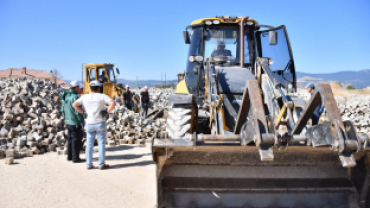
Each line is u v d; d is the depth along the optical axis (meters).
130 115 9.34
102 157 6.07
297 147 3.21
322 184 3.73
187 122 4.39
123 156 7.15
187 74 6.12
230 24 6.00
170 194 3.66
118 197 4.64
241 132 3.09
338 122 2.73
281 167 3.79
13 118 7.54
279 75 5.87
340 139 2.62
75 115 6.41
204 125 5.50
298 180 3.75
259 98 2.94
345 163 2.71
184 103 4.57
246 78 4.93
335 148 2.68
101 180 5.41
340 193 3.70
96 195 4.70
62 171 5.88
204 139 3.10
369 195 3.56
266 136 2.72
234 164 3.76
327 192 3.70
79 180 5.38
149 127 9.04
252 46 5.98
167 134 3.41
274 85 4.05
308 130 2.98
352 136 2.69
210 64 5.00
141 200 4.54
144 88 13.67
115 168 6.18
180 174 3.76
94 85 6.02
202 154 3.67
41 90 8.88
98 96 6.02
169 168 3.79
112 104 5.93
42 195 4.63
